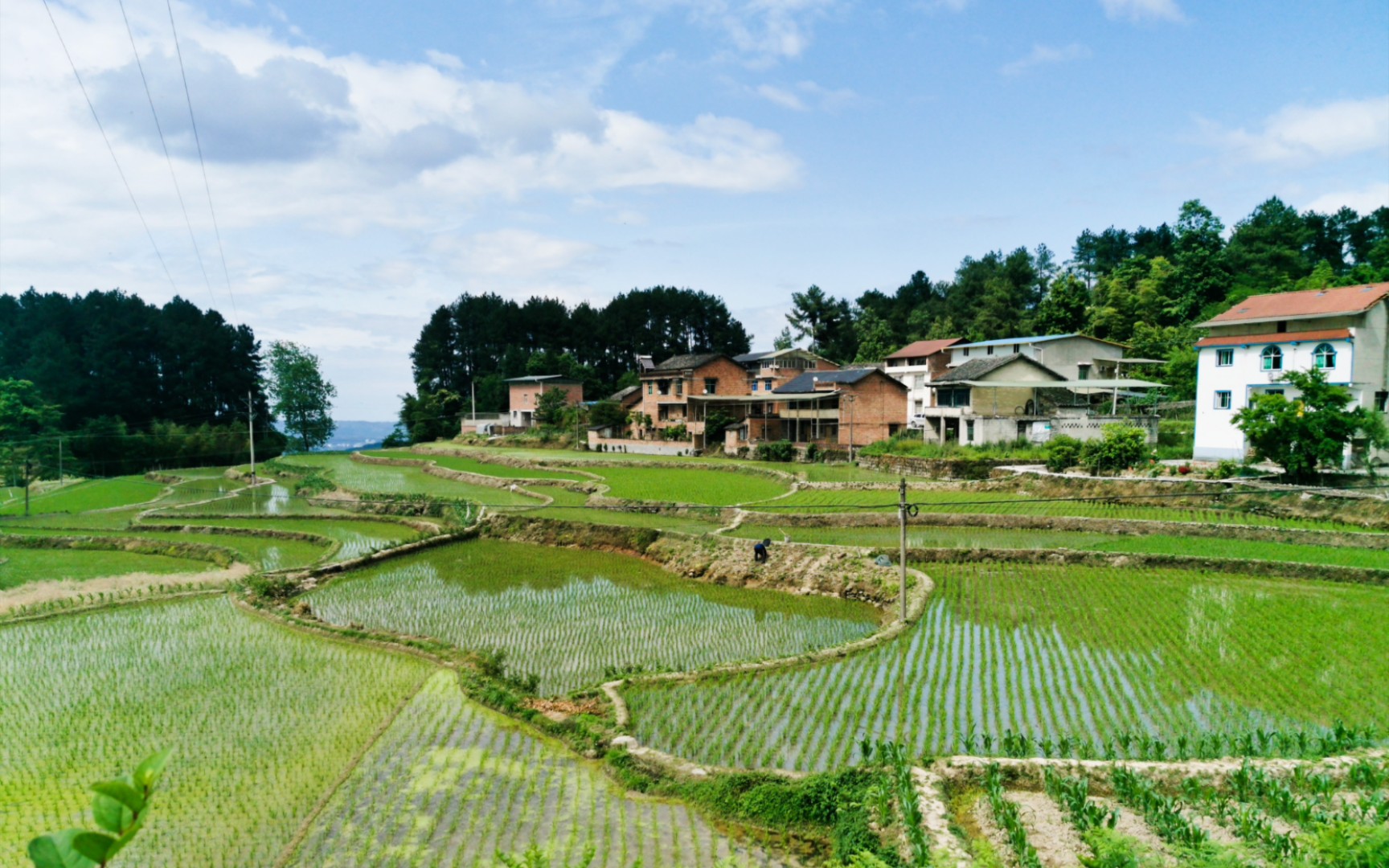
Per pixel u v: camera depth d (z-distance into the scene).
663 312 118.88
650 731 18.39
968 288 100.44
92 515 53.22
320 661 24.05
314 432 107.62
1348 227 83.56
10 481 67.75
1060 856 12.72
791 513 40.84
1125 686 20.06
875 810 13.88
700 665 23.33
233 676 22.75
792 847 13.98
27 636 27.00
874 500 43.72
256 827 14.77
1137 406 55.16
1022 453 48.88
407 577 35.34
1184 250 81.25
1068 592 28.23
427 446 93.00
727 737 18.02
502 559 38.72
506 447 84.38
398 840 14.27
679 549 36.88
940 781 14.74
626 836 14.37
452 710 20.19
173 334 95.88
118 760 17.55
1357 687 19.53
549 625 27.72
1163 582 29.09
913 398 69.94
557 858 13.66
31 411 75.62
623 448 74.12
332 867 13.48
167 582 34.72
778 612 29.12
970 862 11.87
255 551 41.12
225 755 17.72
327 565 36.03
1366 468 36.94
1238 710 18.53
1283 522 34.25
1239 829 12.86
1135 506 38.91
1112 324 74.19
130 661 24.19
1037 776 15.03
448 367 120.12
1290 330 42.03
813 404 65.19
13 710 20.39
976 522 38.47
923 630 24.89
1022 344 63.84
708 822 14.81
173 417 94.94
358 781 16.44
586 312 121.25
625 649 24.94
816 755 17.08
